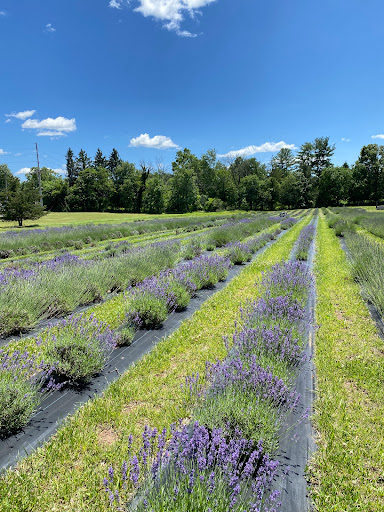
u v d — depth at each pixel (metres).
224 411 2.96
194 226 28.97
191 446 2.45
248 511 2.11
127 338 5.29
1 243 17.67
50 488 2.58
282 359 4.07
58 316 6.53
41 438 3.21
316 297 7.72
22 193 36.56
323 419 3.35
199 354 4.91
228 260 10.59
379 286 6.83
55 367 3.98
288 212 64.69
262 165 101.25
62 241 20.25
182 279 7.89
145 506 2.21
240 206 87.31
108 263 9.30
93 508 2.38
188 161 93.06
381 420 3.39
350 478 2.70
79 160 94.25
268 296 6.25
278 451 2.97
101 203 84.00
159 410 3.57
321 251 14.95
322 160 95.56
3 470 2.80
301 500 2.50
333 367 4.48
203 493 2.06
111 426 3.34
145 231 28.41
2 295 5.83
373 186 76.94
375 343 5.28
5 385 3.34
